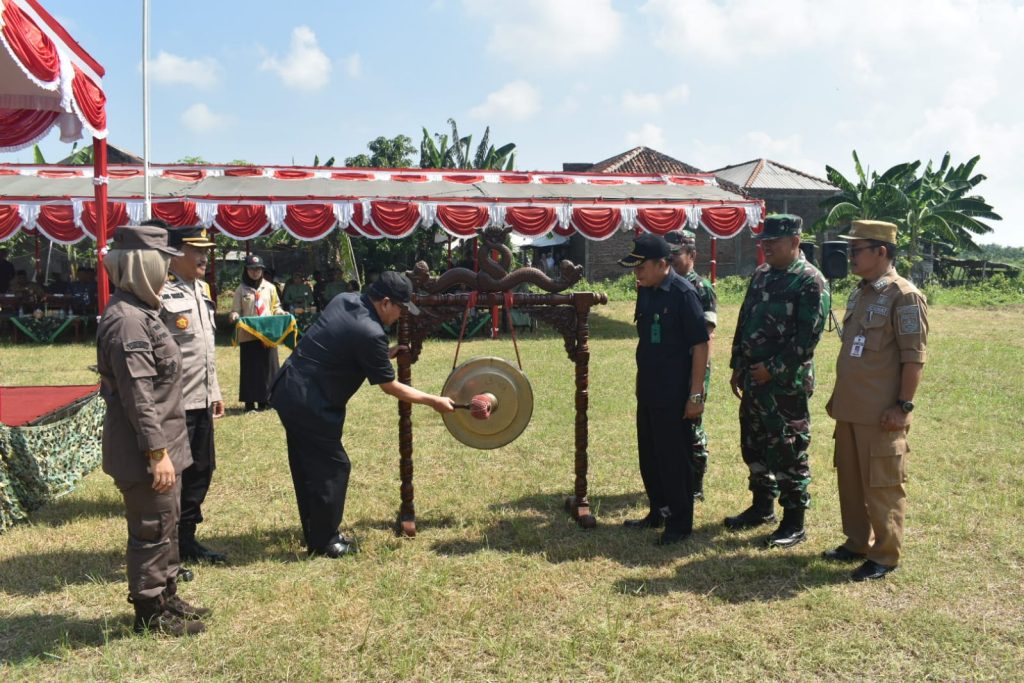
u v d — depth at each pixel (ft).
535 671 10.46
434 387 30.94
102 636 11.39
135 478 10.89
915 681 10.16
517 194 52.21
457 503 17.56
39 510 17.08
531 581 13.21
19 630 11.64
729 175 114.32
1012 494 17.48
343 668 10.58
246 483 19.20
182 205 45.50
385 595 12.69
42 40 19.16
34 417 18.57
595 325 57.62
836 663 10.58
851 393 13.32
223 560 14.23
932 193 96.63
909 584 12.95
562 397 29.01
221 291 89.10
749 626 11.65
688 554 14.51
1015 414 25.44
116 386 10.89
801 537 15.05
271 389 14.29
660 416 14.89
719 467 20.22
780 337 14.74
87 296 49.75
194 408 13.94
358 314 14.12
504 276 15.66
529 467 20.40
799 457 14.70
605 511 17.13
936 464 19.94
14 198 44.24
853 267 13.51
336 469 14.37
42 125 26.48
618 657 10.79
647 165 112.68
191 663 10.70
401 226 48.52
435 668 10.57
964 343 43.09
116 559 14.37
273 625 11.74
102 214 25.81
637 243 15.01
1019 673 10.25
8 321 49.34
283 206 46.93
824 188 102.17
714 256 53.67
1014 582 13.00
